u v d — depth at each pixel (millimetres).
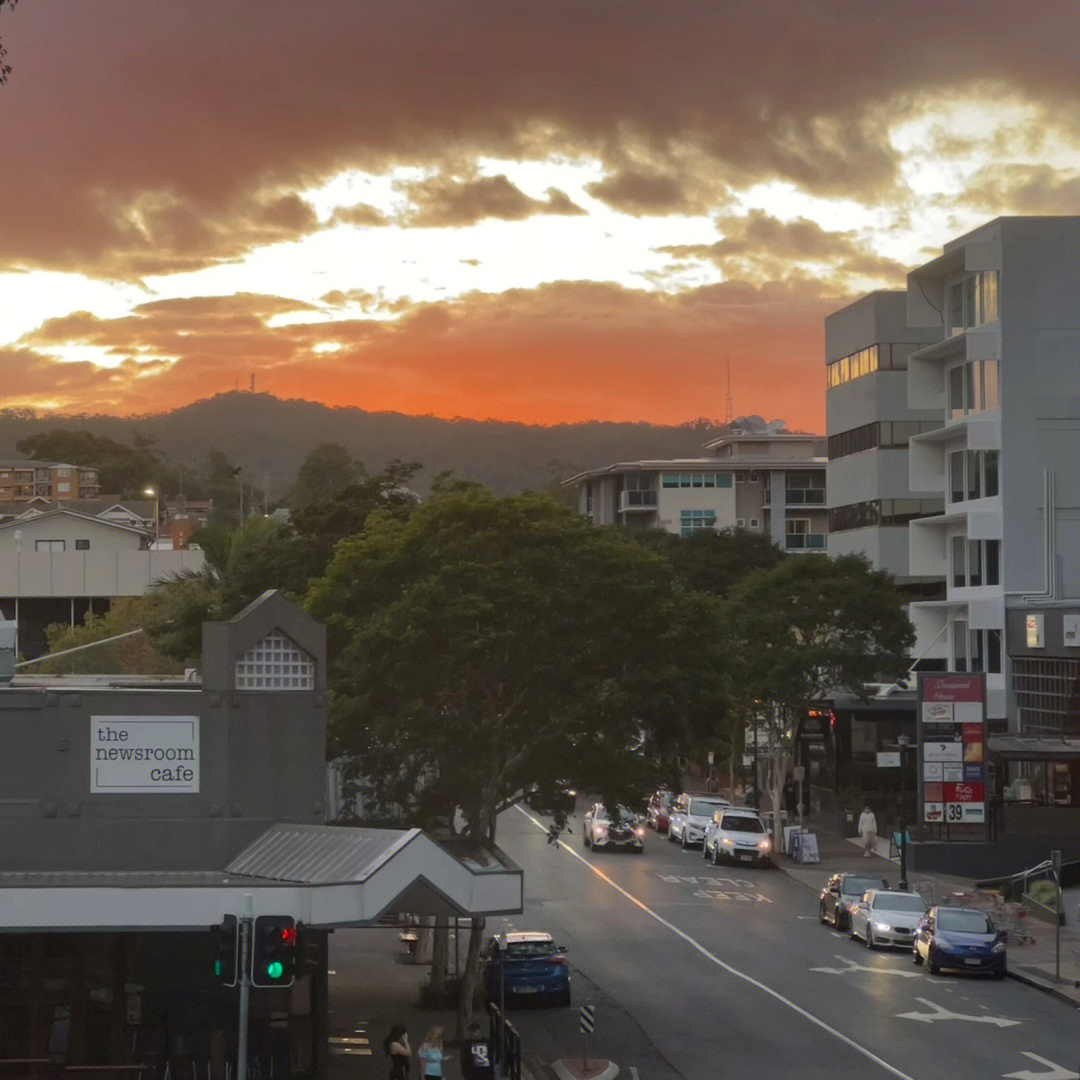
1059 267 70938
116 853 31219
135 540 117000
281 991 31703
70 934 31594
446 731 38781
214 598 59781
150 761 31516
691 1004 41469
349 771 41219
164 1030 31547
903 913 50375
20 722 31203
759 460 150875
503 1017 34094
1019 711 70250
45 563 93812
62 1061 31312
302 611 32438
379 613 40281
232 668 31828
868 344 92562
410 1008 41094
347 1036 37500
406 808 41438
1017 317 70750
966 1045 35969
